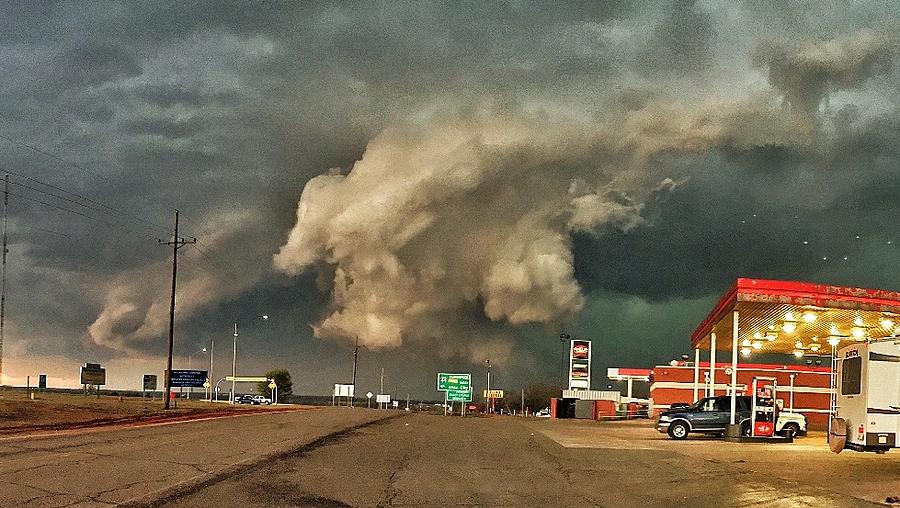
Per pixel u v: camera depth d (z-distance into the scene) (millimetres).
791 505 14516
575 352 83812
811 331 37594
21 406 35344
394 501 13875
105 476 15047
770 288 29328
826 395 56156
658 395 60156
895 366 21812
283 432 26938
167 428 27641
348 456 20297
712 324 37344
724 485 17062
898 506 14633
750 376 57438
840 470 20500
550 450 24625
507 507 13672
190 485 14430
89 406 41562
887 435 21656
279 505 12984
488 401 115375
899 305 29781
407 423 36625
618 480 17641
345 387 100500
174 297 50844
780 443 30922
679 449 26500
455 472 18078
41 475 14875
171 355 49688
